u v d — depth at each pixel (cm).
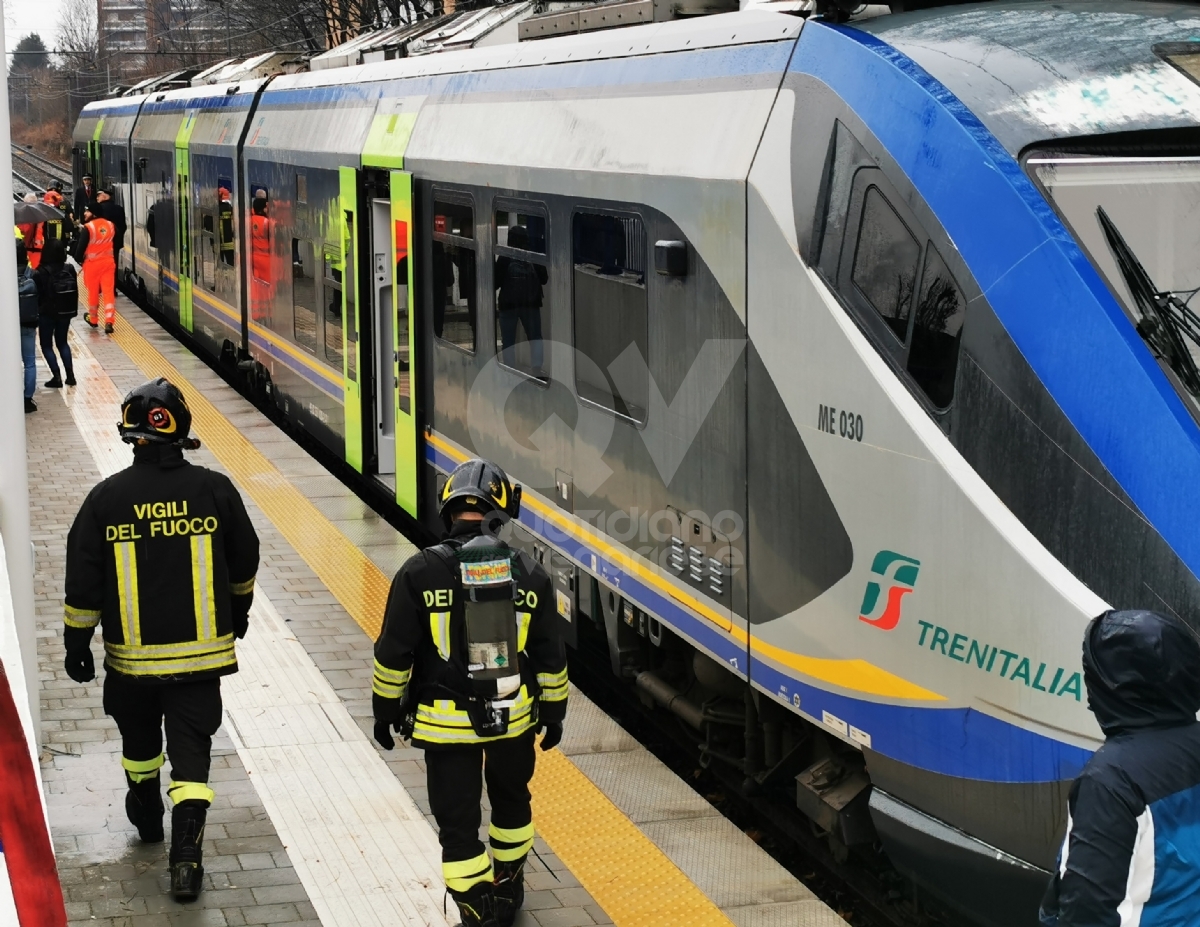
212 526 554
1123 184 503
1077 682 460
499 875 536
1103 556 459
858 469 548
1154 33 547
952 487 502
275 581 968
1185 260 494
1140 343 467
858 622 552
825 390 566
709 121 657
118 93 3238
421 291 1059
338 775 667
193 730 561
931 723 517
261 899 553
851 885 645
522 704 511
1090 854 323
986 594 490
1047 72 525
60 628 871
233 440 1396
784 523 598
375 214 1204
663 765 696
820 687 580
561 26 896
